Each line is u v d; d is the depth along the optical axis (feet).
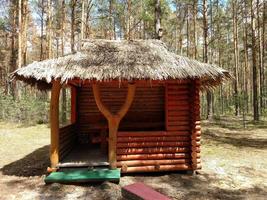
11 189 18.93
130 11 72.33
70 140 27.32
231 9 86.69
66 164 21.25
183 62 21.34
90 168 21.15
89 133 31.22
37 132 45.91
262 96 76.07
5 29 81.15
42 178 21.30
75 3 61.52
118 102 30.40
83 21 61.41
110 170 20.76
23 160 27.45
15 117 57.77
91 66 20.11
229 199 17.25
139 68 19.88
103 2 74.28
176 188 19.07
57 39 86.43
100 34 88.07
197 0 71.87
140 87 30.25
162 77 19.16
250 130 48.21
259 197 17.63
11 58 84.74
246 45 87.76
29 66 20.21
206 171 23.25
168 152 22.04
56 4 75.51
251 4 63.16
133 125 27.32
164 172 22.59
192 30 99.71
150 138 21.94
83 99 31.27
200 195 17.81
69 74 18.99
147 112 30.19
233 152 31.04
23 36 67.72
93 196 17.43
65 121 55.26
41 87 24.98
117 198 16.94
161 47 24.64
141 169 21.57
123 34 85.87
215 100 98.37
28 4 74.95
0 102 59.16
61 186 18.94
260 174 22.57
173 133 22.16
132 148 21.72
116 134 21.44
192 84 22.04
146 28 82.43
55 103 21.30
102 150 26.63
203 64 21.66
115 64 20.38
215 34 89.20
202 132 45.83
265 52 90.79
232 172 23.03
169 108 22.22
